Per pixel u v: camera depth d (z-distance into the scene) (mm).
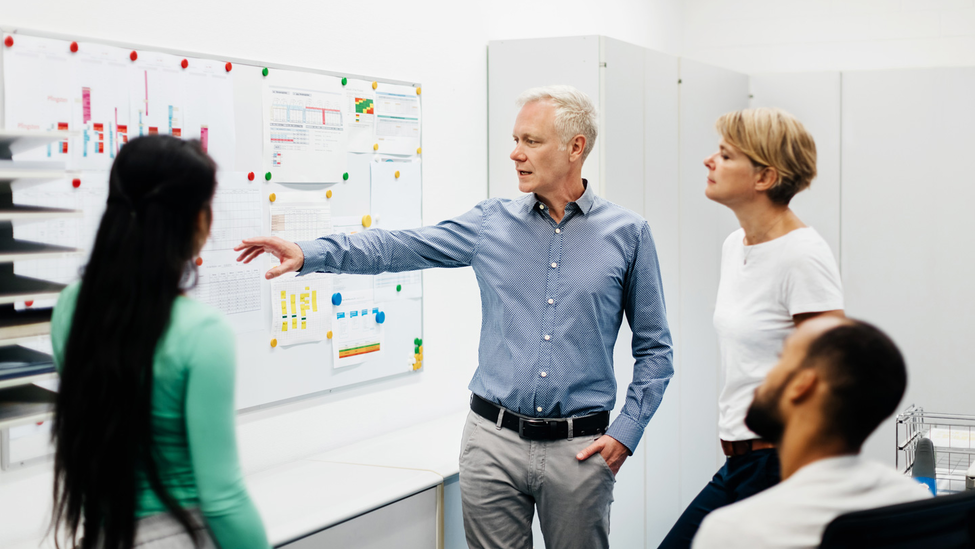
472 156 3004
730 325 1708
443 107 2859
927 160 3775
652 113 3156
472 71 2980
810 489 1049
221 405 1177
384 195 2631
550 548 1975
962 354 3797
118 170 1171
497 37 3102
